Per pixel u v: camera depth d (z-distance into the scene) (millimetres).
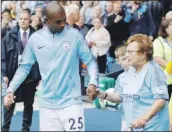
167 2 20844
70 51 8867
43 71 8961
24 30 13703
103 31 19016
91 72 8875
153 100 7992
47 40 8906
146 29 19266
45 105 8992
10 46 13469
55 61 8875
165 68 11547
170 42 12367
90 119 14898
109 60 18562
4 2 24219
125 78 8250
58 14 8719
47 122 8992
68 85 8891
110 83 15734
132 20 19406
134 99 8070
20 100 13820
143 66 8109
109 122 14344
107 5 20406
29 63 9266
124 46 10070
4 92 10227
